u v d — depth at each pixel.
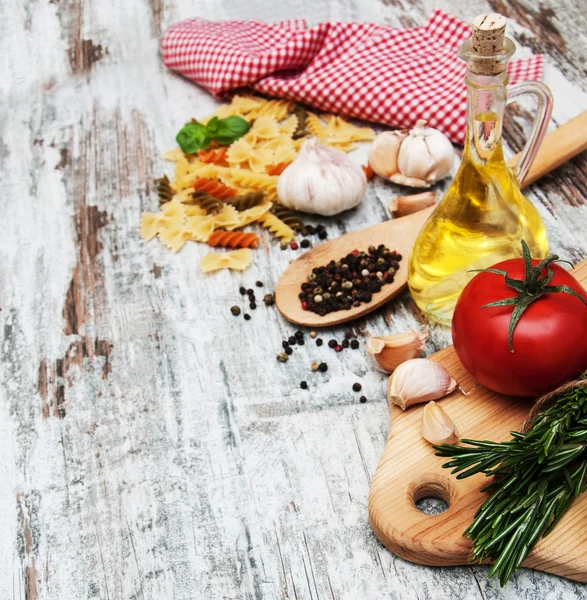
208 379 1.03
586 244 1.08
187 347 1.05
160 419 1.01
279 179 1.13
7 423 1.03
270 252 1.12
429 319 1.05
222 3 1.38
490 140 0.96
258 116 1.22
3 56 1.34
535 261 0.94
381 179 1.17
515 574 0.92
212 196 1.15
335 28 1.23
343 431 0.99
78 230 1.15
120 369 1.05
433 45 1.23
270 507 0.96
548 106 1.00
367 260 1.07
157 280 1.11
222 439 1.00
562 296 0.93
